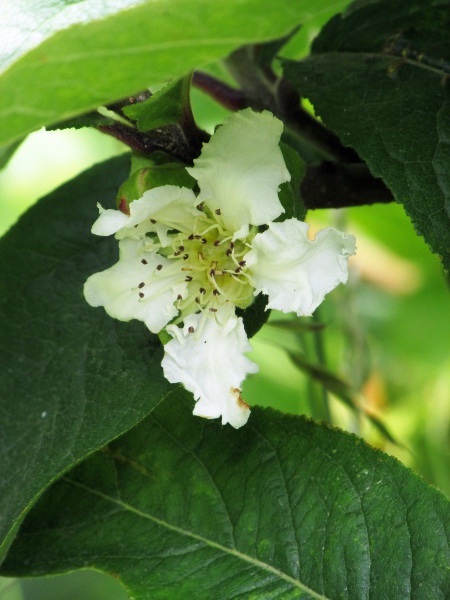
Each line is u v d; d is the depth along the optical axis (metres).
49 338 0.21
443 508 0.19
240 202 0.19
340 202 0.22
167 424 0.21
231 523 0.20
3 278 0.22
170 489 0.20
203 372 0.19
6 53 0.18
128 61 0.15
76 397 0.20
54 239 0.22
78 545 0.20
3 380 0.20
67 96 0.16
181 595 0.20
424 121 0.20
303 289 0.19
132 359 0.20
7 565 0.20
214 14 0.15
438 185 0.19
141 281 0.19
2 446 0.20
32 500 0.18
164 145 0.19
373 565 0.19
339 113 0.20
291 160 0.19
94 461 0.21
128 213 0.19
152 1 0.15
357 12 0.22
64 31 0.15
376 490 0.20
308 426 0.20
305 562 0.20
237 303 0.20
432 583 0.19
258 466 0.20
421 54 0.21
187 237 0.19
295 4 0.15
